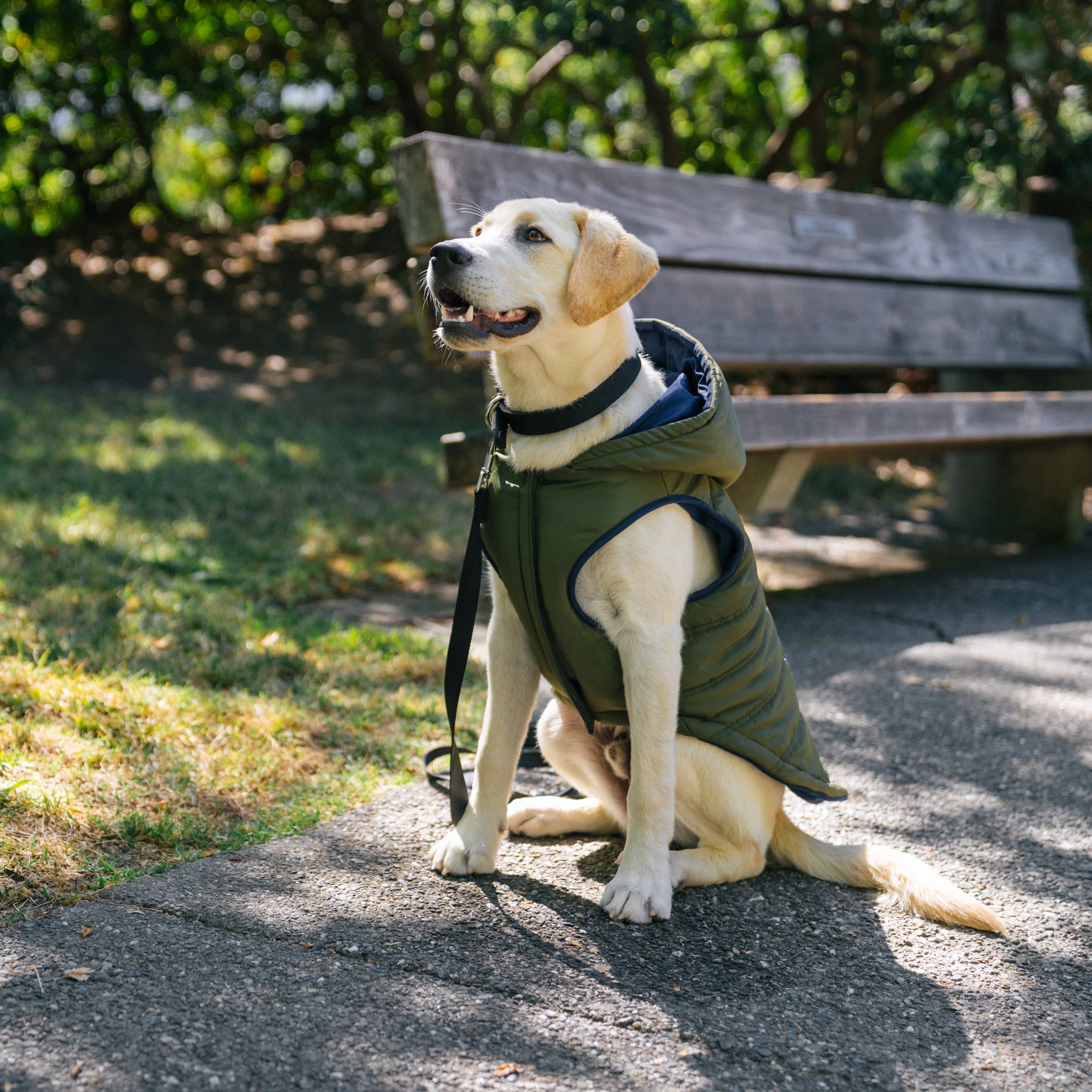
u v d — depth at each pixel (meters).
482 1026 1.63
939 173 9.05
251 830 2.29
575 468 2.05
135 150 15.18
